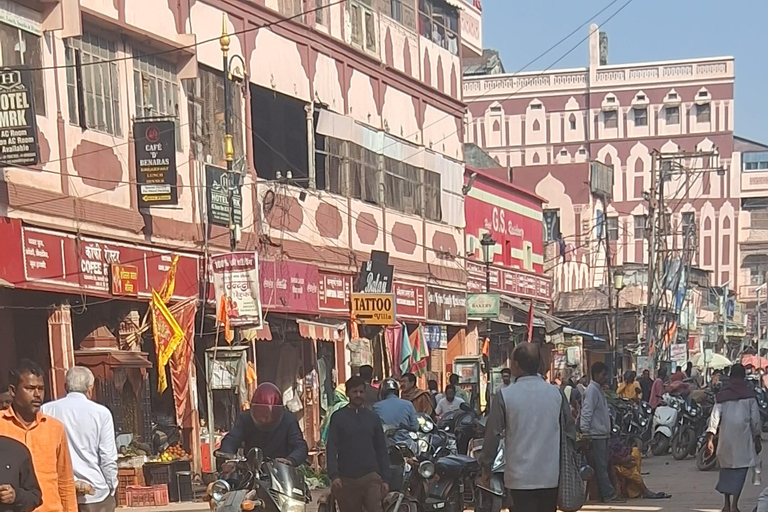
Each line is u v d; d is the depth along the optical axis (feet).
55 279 55.98
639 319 180.55
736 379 48.24
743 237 291.17
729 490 47.78
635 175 274.57
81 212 58.70
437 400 75.25
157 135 63.93
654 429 83.92
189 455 65.16
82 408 31.76
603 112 276.21
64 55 59.11
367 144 96.94
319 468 74.38
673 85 273.75
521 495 31.86
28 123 50.75
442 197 114.62
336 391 76.07
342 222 91.97
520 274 144.25
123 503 57.41
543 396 31.89
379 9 102.94
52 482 25.26
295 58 86.33
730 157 273.54
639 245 272.10
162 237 66.64
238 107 77.71
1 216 53.01
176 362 64.49
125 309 63.10
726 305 261.85
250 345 74.38
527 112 279.69
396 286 100.48
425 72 113.19
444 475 45.06
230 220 71.56
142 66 66.59
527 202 151.12
